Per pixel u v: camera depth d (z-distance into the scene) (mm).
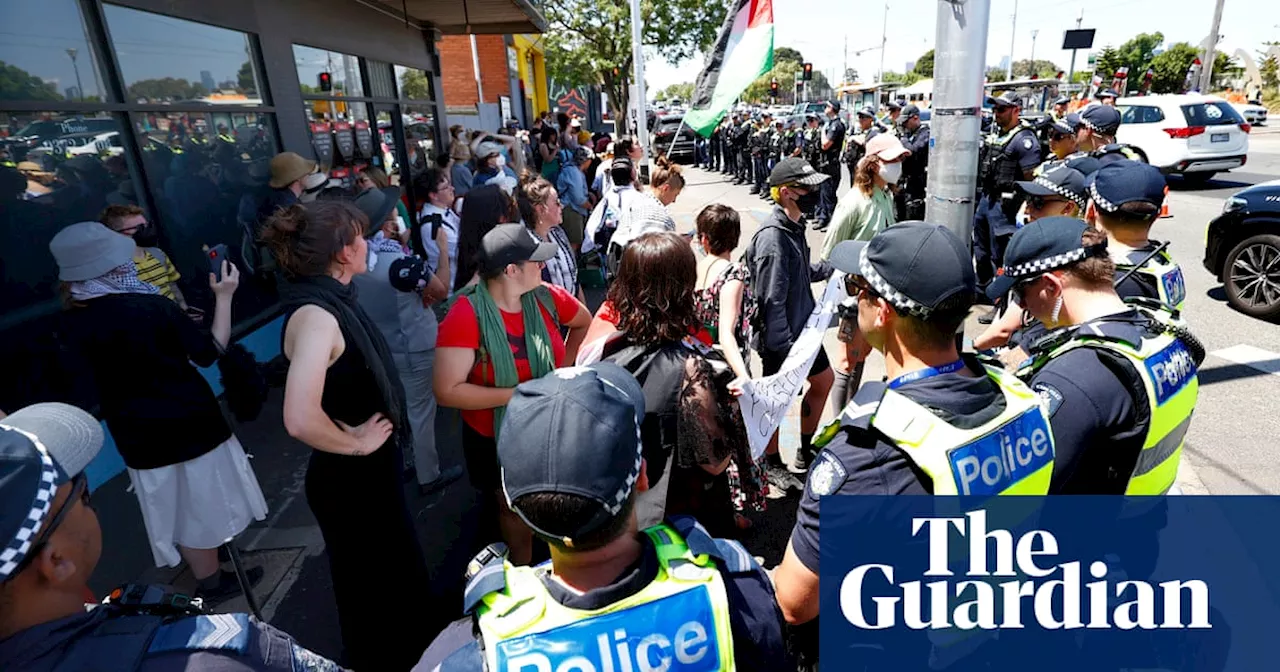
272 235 2037
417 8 7941
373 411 2145
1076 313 1771
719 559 1148
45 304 3770
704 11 16750
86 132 4043
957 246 1360
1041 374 1640
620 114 18469
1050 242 1762
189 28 4828
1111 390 1544
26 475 942
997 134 7469
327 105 6762
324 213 2055
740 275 3000
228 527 2689
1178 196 12188
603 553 1080
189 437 2547
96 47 4102
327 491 2146
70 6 3932
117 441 2529
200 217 4930
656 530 1183
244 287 5285
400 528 2297
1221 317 6105
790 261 3217
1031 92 27297
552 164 10617
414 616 2373
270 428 4520
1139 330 1635
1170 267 2230
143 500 2564
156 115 4539
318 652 2652
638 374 2066
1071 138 5715
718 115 5488
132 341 2408
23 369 3617
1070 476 1531
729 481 2424
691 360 2088
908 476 1298
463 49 17031
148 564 3186
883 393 1380
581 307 2904
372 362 2102
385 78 8203
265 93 5676
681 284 2082
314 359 1927
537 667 1007
